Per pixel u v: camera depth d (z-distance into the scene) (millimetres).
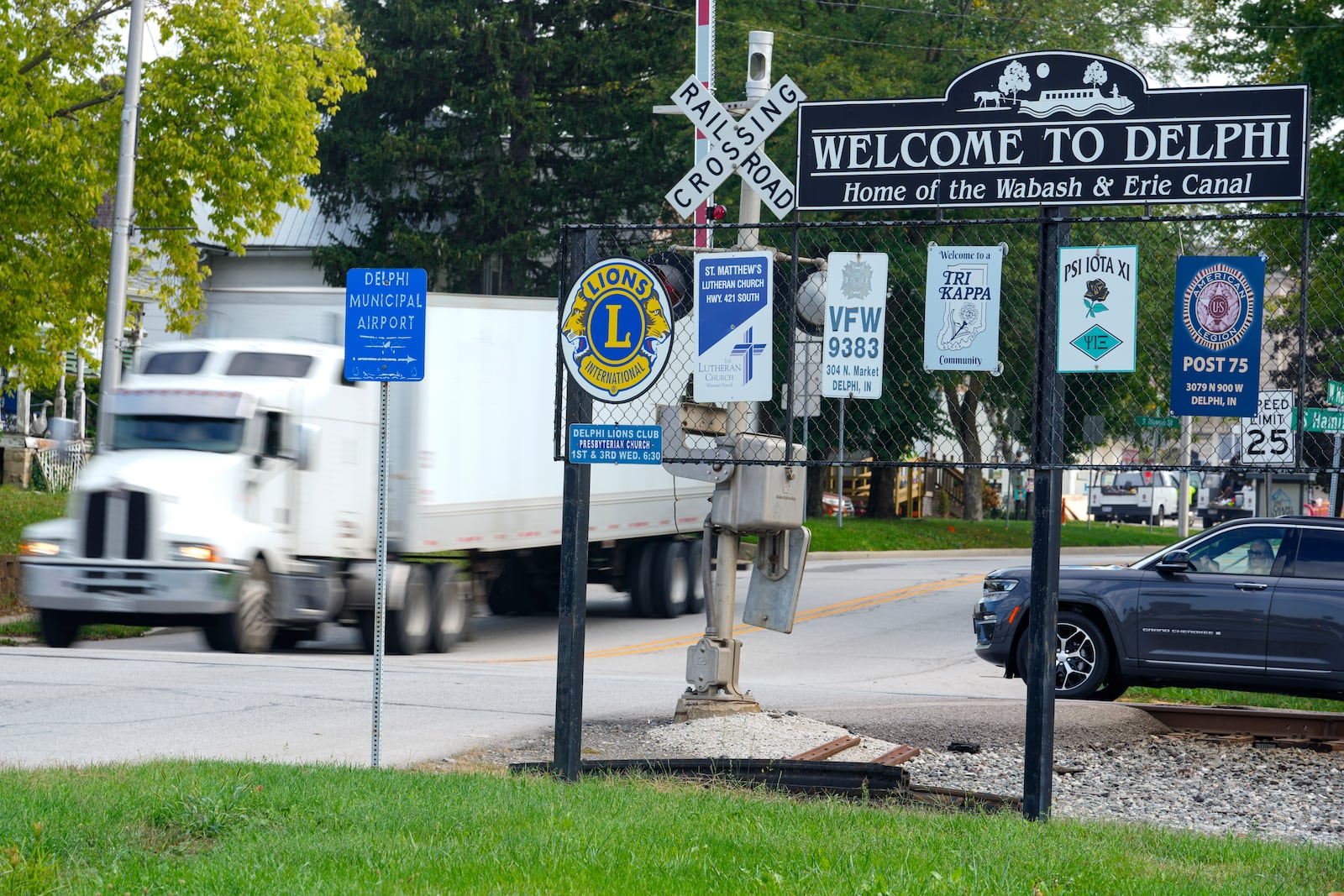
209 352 56875
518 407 63312
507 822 22922
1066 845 22828
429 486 58281
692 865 20250
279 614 55375
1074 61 27828
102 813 22078
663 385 36094
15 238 81500
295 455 56219
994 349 27156
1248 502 161250
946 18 134750
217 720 36281
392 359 29594
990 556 123438
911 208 28859
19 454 108938
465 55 143750
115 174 80938
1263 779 36719
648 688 44906
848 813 25422
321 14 84812
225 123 81375
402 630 58031
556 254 145625
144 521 52938
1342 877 21719
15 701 38688
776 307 35875
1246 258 25922
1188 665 43188
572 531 29266
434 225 151625
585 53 143875
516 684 44969
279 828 22141
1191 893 19766
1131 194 27562
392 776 27078
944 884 19391
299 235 155250
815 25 136750
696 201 38594
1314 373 33719
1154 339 32844
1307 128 26797
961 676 55719
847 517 143500
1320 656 41688
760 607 39344
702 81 45250
